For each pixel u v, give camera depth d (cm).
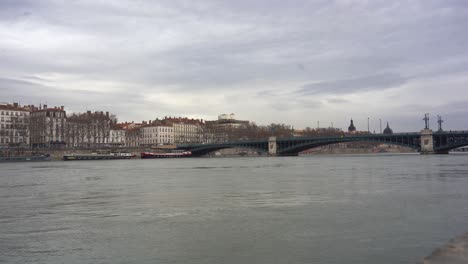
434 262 1569
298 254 2400
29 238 2823
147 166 13425
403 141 19400
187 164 14688
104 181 7244
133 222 3316
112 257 2389
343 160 16475
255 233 2894
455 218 3309
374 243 2594
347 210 3719
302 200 4381
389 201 4216
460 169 8950
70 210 3938
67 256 2414
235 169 10600
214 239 2748
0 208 4091
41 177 8519
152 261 2316
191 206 4075
